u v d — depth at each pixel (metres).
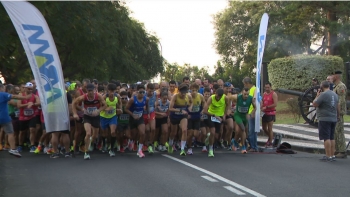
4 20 38.41
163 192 13.23
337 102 19.59
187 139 21.30
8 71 50.34
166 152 22.19
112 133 20.20
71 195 12.97
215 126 21.73
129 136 21.83
